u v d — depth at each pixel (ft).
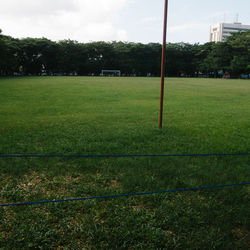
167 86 109.50
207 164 18.95
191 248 10.18
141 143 23.90
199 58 295.89
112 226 11.51
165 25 27.84
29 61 242.17
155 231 11.14
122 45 290.35
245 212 12.66
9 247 10.10
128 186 15.12
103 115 38.88
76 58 263.90
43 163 18.30
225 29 568.82
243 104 55.57
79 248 10.15
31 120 33.71
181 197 14.20
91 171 17.39
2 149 21.15
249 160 20.17
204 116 39.93
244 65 243.60
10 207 12.81
